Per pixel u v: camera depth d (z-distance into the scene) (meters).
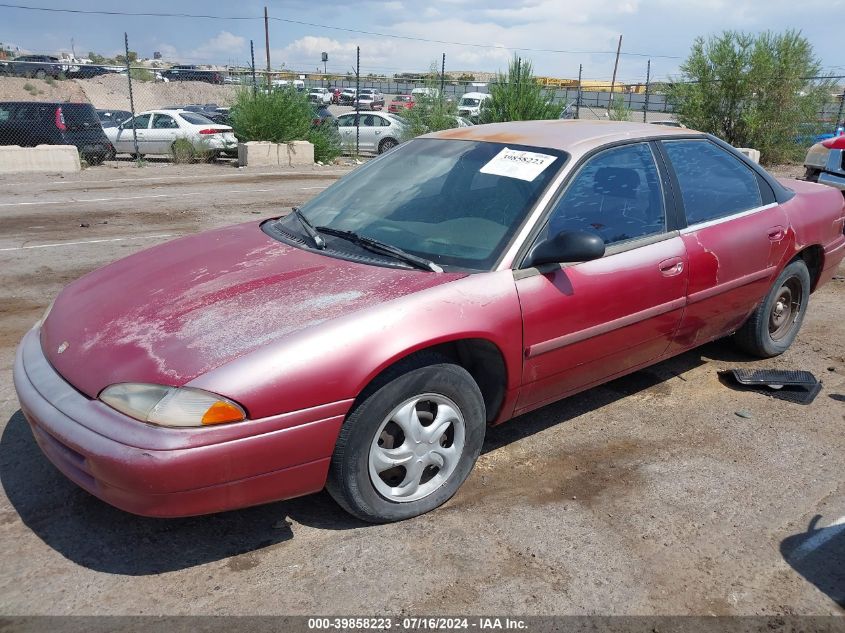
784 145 17.97
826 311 6.09
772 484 3.35
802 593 2.63
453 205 3.46
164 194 12.07
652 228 3.72
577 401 4.22
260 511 3.05
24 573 2.63
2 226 8.88
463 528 2.95
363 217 3.57
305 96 18.98
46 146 14.73
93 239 8.22
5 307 5.65
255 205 11.02
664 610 2.53
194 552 2.77
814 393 4.31
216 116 24.14
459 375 2.97
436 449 2.99
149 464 2.37
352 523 2.97
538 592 2.59
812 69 17.41
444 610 2.49
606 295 3.40
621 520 3.04
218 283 3.02
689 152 4.10
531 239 3.21
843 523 3.05
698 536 2.94
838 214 4.99
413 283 2.95
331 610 2.48
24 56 46.53
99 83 47.88
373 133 21.12
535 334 3.16
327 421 2.62
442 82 18.89
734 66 17.80
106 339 2.74
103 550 2.77
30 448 3.49
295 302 2.81
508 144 3.73
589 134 3.77
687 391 4.37
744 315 4.44
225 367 2.49
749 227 4.18
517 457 3.55
